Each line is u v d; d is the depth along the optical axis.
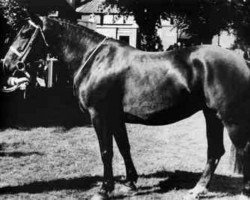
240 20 26.36
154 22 25.73
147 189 5.90
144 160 7.59
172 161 7.60
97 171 6.75
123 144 5.61
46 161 7.29
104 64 5.23
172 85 4.98
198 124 11.98
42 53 5.57
